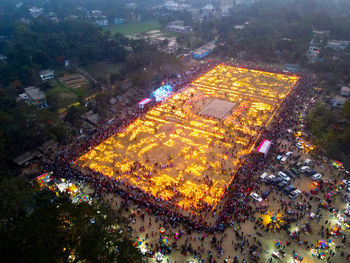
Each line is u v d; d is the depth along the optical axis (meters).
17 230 46.31
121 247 47.75
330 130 110.44
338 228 70.62
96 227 48.38
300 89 154.38
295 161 95.56
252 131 114.44
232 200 78.62
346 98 143.38
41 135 103.75
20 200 61.81
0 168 89.81
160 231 69.94
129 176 90.00
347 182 85.31
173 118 126.31
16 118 103.44
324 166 93.81
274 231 70.12
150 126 120.19
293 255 63.91
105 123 123.00
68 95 152.75
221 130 115.94
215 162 96.56
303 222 72.62
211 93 153.00
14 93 143.00
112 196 80.88
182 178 89.12
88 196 79.50
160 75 170.88
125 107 137.88
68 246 46.00
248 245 66.50
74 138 112.38
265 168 92.31
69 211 49.31
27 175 88.56
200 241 67.62
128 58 196.75
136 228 71.00
